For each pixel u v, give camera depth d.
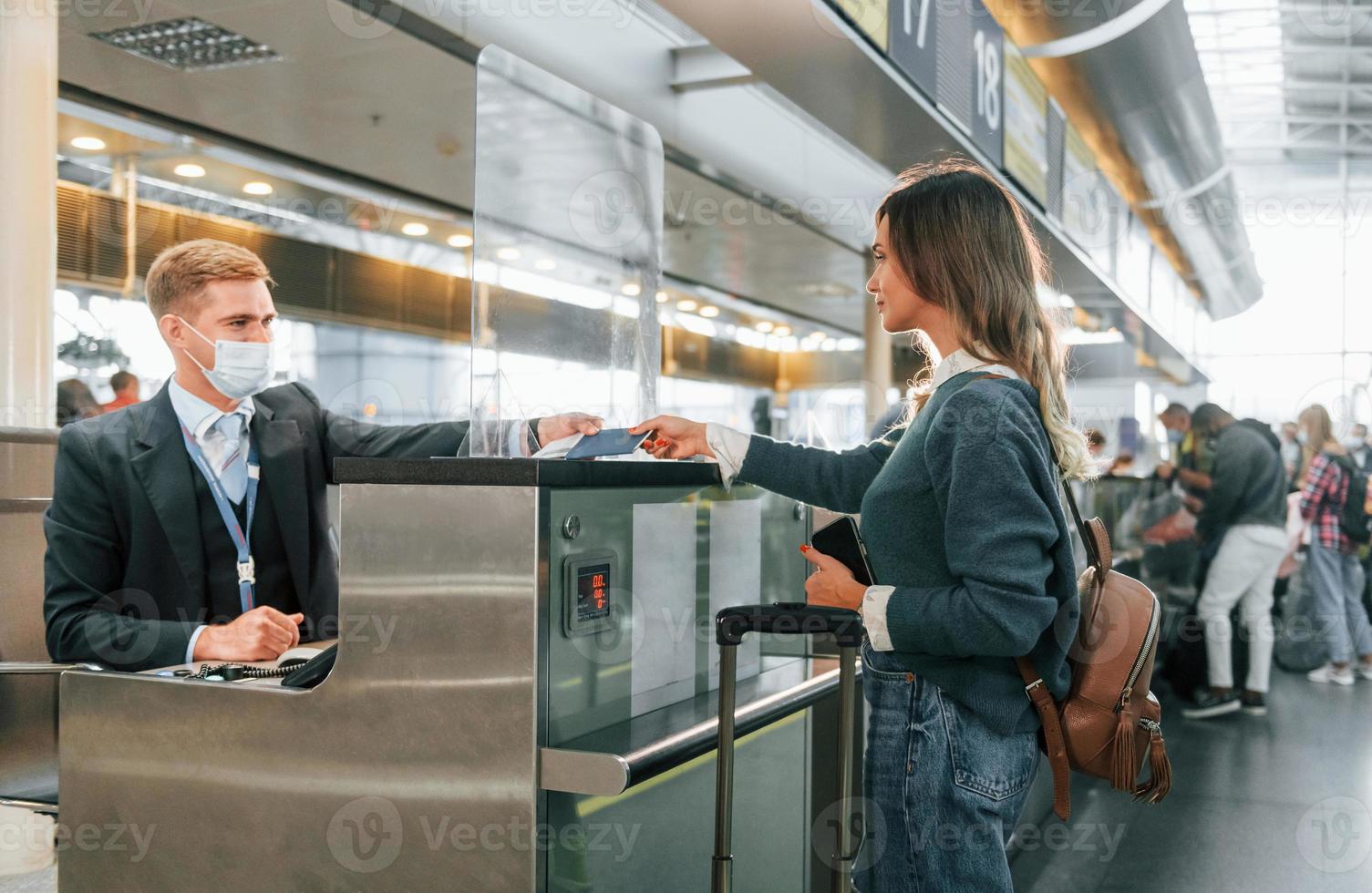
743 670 1.89
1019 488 1.22
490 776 1.27
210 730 1.42
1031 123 4.11
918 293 1.43
